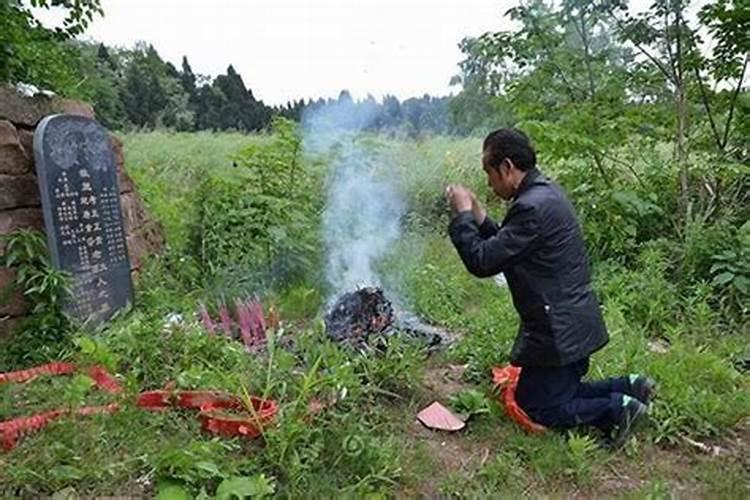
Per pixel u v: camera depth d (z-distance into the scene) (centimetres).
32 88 480
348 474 272
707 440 332
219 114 2311
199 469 251
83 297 431
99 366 341
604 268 597
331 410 296
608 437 323
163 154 1161
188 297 499
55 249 414
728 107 665
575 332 313
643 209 631
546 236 307
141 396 305
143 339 365
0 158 417
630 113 667
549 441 315
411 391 361
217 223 585
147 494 246
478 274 317
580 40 682
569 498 278
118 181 504
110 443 268
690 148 669
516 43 690
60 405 304
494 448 316
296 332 450
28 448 262
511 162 319
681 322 497
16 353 379
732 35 620
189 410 304
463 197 331
